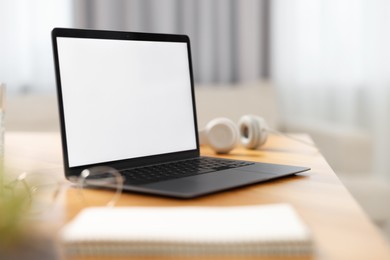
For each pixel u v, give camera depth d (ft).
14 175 2.73
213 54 11.46
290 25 11.32
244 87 10.85
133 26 11.26
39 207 2.97
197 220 2.32
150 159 4.26
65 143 3.68
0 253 2.17
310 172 4.12
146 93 4.37
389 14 11.21
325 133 9.71
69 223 2.64
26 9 11.01
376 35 11.27
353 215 2.78
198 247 2.09
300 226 2.21
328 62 11.35
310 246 2.10
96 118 3.93
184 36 4.84
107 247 2.10
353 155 9.31
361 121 11.50
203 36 11.35
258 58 11.46
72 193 3.35
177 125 4.59
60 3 11.10
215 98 10.62
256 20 11.39
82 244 2.11
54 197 3.09
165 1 11.25
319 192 3.38
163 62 4.57
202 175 3.74
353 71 11.35
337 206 2.99
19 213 2.32
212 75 11.47
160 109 4.46
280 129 10.75
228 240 2.09
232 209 2.50
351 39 11.29
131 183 3.43
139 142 4.21
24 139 6.57
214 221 2.30
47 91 11.16
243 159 4.87
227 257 2.08
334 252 2.17
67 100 3.76
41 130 10.03
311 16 11.31
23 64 11.11
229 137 5.15
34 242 2.32
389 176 11.59
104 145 3.94
